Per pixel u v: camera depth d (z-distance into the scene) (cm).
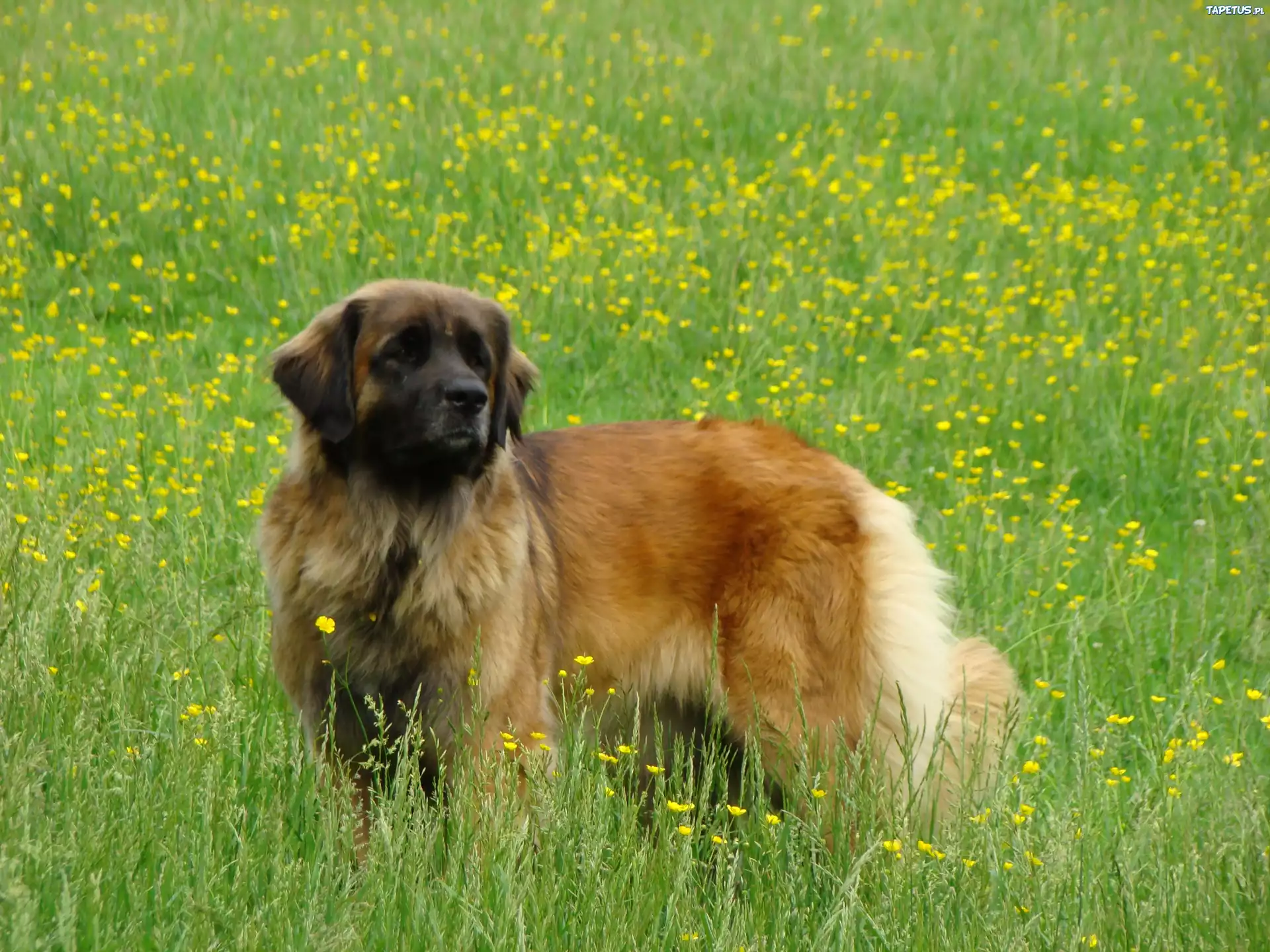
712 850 738
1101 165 2361
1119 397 1590
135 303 1753
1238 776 789
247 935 594
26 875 606
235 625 941
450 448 748
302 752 780
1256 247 1989
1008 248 1973
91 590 907
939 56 2788
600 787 698
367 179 2047
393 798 748
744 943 648
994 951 637
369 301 792
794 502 872
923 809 838
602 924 638
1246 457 1420
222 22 2808
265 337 1647
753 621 854
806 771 761
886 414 1519
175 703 755
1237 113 2528
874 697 870
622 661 855
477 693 771
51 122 2175
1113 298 1855
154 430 1334
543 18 2983
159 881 629
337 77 2512
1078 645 1023
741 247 1884
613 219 1980
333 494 782
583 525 855
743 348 1648
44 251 1867
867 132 2414
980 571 1164
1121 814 791
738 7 3142
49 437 1295
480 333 805
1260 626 1084
